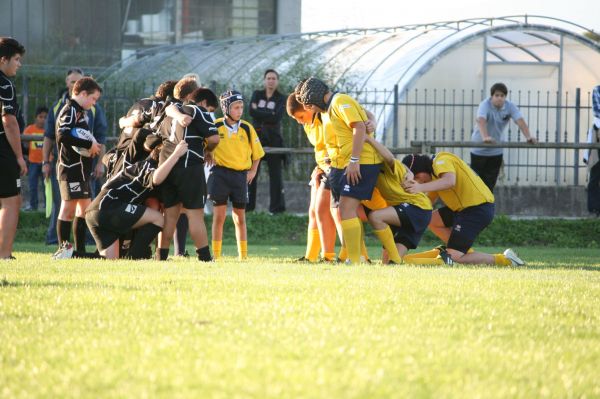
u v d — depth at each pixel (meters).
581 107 66.94
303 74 70.50
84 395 10.00
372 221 29.72
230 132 34.19
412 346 12.76
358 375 10.86
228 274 21.42
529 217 60.88
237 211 34.62
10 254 29.31
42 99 78.81
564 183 65.31
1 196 29.06
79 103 30.77
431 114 65.44
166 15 114.31
